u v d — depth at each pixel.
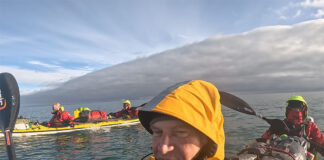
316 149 2.78
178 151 0.72
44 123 14.03
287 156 1.52
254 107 23.62
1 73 1.37
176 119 0.71
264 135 2.92
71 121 13.84
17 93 1.36
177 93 0.75
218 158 0.79
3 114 1.31
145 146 8.70
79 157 7.73
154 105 0.73
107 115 16.84
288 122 3.18
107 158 7.36
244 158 1.41
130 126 14.47
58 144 10.09
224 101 1.35
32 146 9.84
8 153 1.31
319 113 14.16
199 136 0.73
